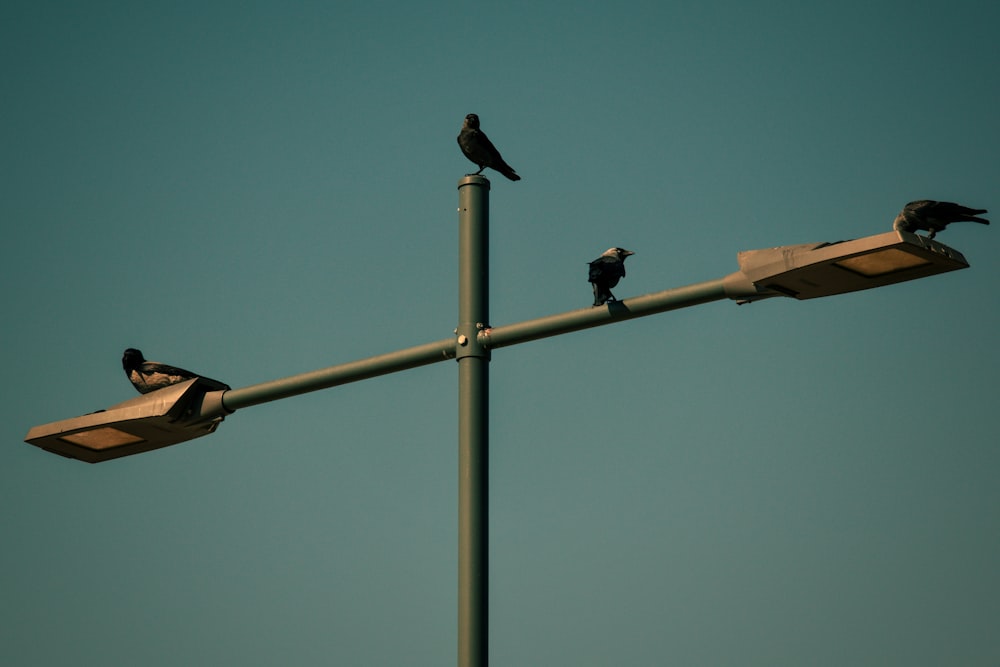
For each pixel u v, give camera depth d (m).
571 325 13.04
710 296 12.66
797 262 12.18
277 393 14.61
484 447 13.11
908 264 12.09
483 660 12.44
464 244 13.73
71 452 16.05
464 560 12.69
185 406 15.17
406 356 13.69
